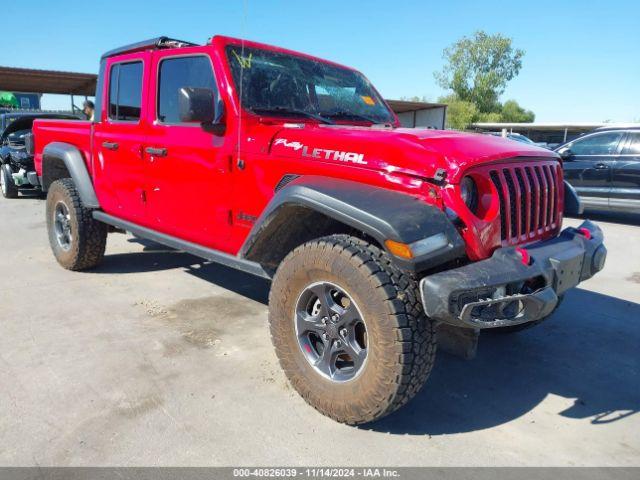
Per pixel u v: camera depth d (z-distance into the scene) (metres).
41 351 3.33
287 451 2.40
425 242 2.28
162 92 3.76
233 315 4.05
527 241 2.86
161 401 2.78
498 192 2.60
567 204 3.54
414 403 2.91
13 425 2.52
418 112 24.88
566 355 3.59
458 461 2.38
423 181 2.48
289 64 3.69
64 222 5.03
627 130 9.02
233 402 2.80
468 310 2.23
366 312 2.37
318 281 2.59
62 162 5.24
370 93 4.27
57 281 4.80
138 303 4.26
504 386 3.14
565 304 4.66
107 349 3.38
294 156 2.92
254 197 3.13
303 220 2.86
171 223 3.83
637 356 3.60
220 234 3.44
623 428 2.71
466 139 2.74
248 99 3.28
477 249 2.47
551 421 2.76
